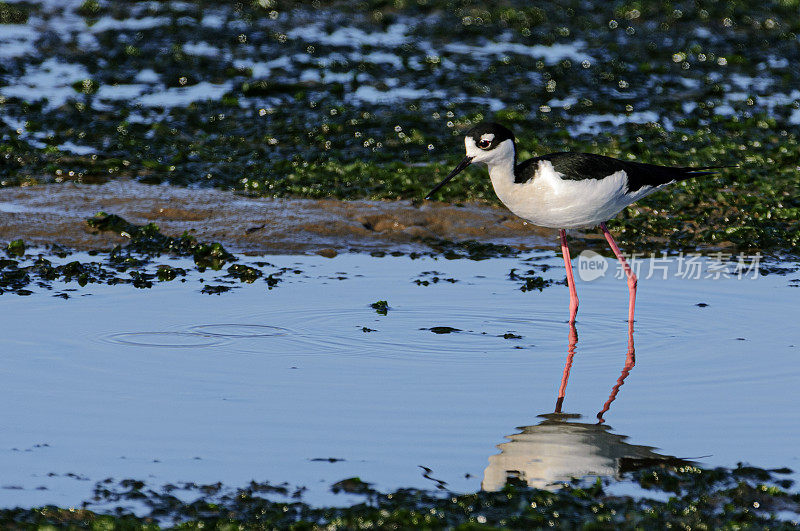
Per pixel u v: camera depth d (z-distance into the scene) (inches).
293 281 497.0
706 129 786.8
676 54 995.3
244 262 529.0
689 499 287.0
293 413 342.3
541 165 429.1
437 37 1058.7
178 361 387.9
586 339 420.8
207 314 444.1
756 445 321.1
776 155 712.4
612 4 1164.5
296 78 911.7
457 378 375.9
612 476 302.8
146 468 304.5
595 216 439.5
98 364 383.9
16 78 896.9
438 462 309.3
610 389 366.6
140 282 490.3
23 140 735.1
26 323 428.1
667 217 604.4
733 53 1007.6
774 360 393.4
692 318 446.3
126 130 761.6
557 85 909.2
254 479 298.4
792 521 275.0
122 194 615.2
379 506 281.3
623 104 860.0
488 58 988.6
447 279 505.0
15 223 569.0
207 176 666.2
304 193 635.5
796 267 526.6
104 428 329.7
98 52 977.5
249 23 1077.8
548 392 363.3
